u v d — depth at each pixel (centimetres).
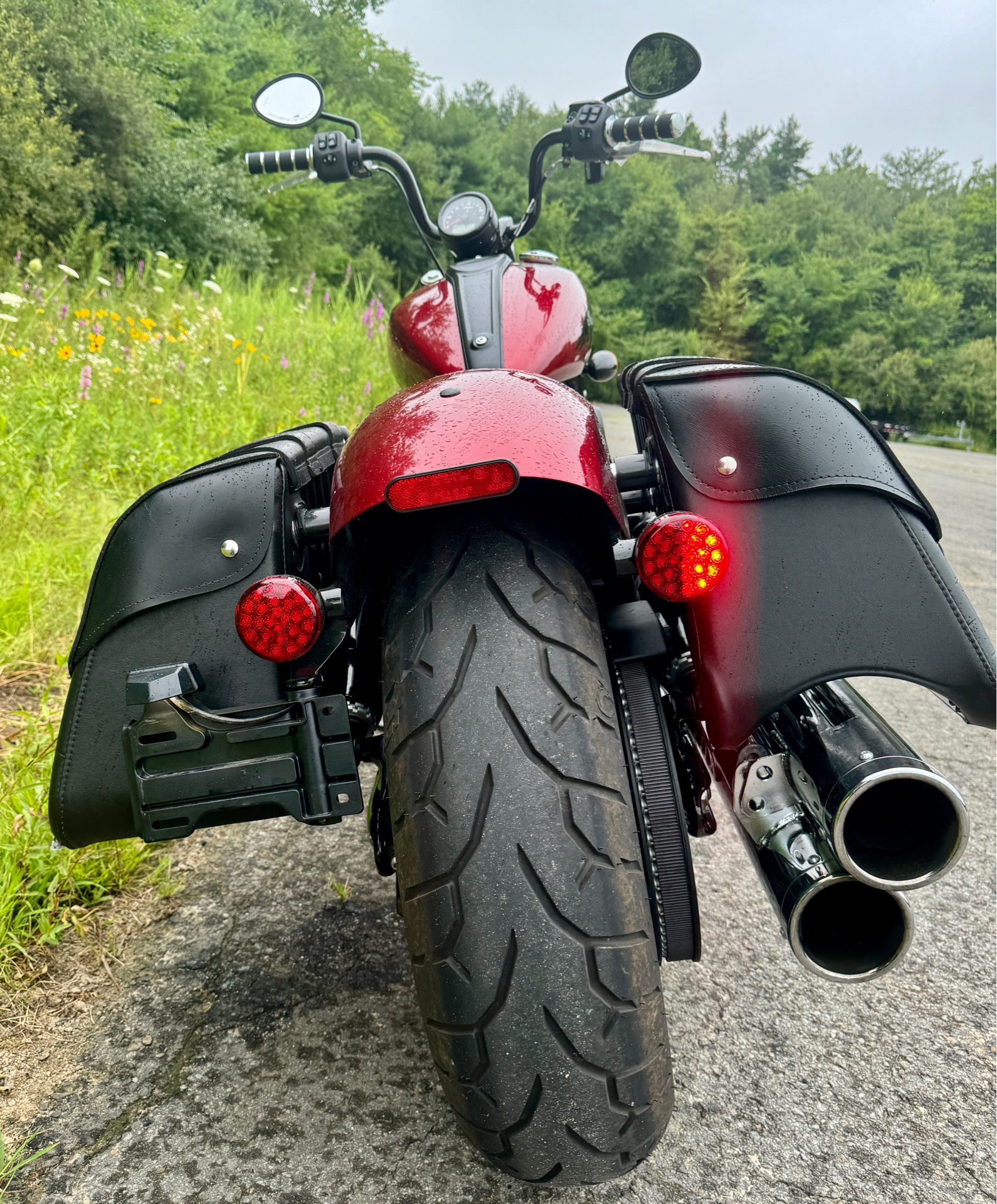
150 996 165
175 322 714
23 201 1115
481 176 3875
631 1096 100
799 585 121
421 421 123
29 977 169
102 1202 122
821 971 120
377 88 3538
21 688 278
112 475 441
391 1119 137
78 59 1311
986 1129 137
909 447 2398
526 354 185
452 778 104
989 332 5769
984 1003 167
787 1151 132
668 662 140
